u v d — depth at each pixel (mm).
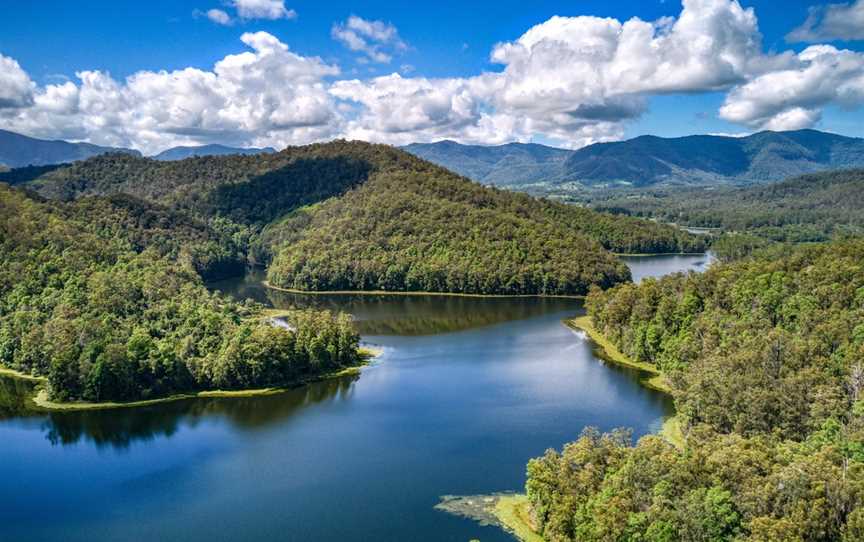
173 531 119125
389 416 175250
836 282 191125
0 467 147125
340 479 137625
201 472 142875
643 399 186125
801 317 179875
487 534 113812
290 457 149500
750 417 135750
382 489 132500
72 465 147750
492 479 135875
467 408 180375
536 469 114438
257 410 182625
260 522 121062
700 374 158875
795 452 112438
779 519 87375
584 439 123500
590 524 98500
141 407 186000
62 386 189500
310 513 123812
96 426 171875
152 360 195750
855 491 88500
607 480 106312
